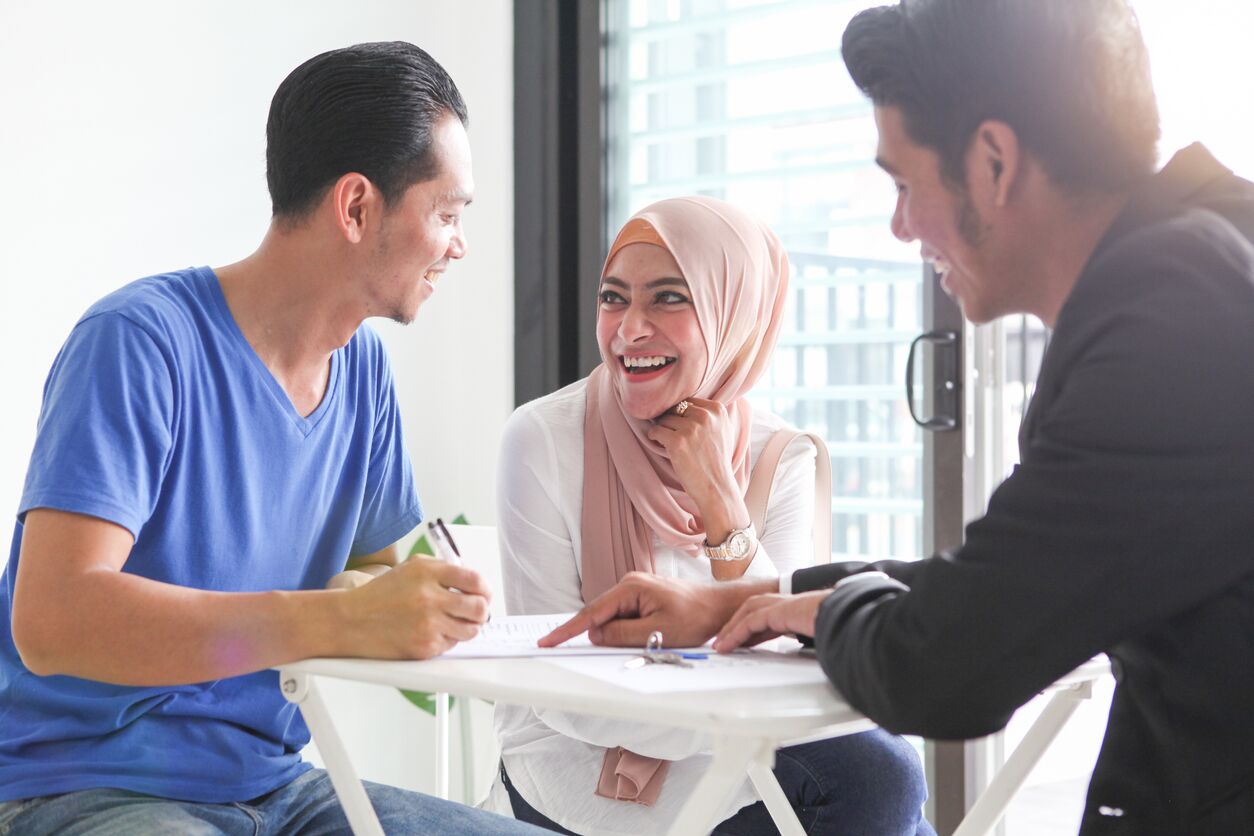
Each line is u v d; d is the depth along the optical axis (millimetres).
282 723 1394
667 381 1656
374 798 1413
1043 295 993
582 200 2809
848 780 1566
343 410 1505
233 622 1089
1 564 2143
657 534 1658
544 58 2793
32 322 2186
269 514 1392
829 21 2477
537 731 1644
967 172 968
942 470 2262
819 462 1837
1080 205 952
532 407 1735
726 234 1702
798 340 2545
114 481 1191
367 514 1618
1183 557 809
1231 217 900
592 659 1066
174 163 2385
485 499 2854
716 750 847
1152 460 806
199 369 1317
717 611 1190
